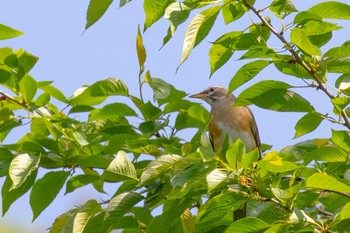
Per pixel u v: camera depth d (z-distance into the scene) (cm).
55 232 970
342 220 845
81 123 1148
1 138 1155
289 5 969
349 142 948
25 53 1122
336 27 975
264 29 998
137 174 962
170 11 893
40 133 1148
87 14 904
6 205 1072
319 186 828
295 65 1000
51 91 1183
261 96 987
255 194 862
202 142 879
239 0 964
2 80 1136
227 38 970
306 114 997
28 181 1062
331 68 995
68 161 1072
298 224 844
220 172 840
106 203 988
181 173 851
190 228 930
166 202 920
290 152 1030
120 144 1094
